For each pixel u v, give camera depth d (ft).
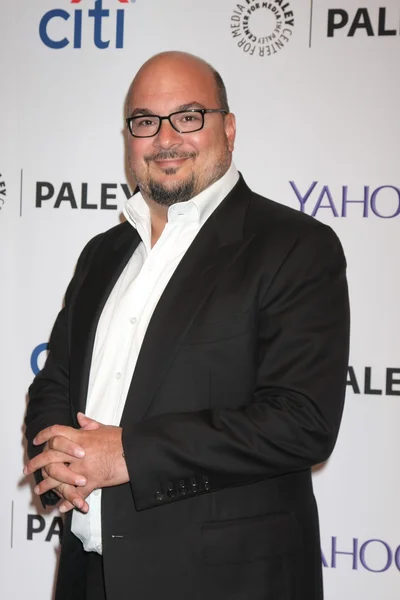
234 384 4.20
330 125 6.72
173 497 3.95
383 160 6.66
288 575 4.22
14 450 7.28
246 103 6.81
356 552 6.88
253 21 6.75
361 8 6.61
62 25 7.02
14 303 7.23
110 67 6.98
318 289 4.22
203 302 4.26
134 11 6.91
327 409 3.98
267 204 4.82
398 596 6.82
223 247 4.46
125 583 4.09
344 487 6.87
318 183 6.76
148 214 5.14
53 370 5.31
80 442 4.07
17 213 7.18
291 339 4.09
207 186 4.85
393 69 6.61
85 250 5.69
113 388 4.58
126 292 4.78
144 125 4.93
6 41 7.10
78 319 5.05
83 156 7.07
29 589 7.34
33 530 7.35
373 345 6.74
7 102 7.13
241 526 4.13
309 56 6.71
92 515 4.53
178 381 4.18
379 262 6.70
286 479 4.42
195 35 6.83
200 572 4.06
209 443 3.89
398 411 6.75
